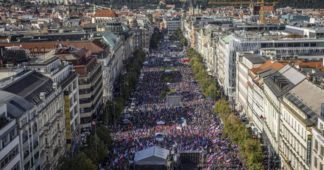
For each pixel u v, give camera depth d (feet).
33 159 626.64
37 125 643.45
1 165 503.20
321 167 544.21
